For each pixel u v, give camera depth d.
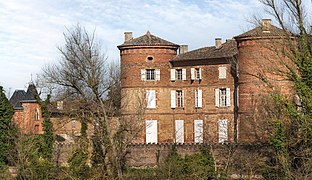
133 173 42.94
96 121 54.44
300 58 41.62
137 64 69.88
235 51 65.44
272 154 45.38
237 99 64.69
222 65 67.06
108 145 49.53
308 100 39.97
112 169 43.62
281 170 38.94
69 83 57.38
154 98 70.00
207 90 68.25
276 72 48.34
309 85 40.66
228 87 66.44
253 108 58.31
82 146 50.69
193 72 69.12
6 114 56.19
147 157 59.62
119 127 55.41
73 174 42.09
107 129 51.91
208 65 68.25
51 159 53.25
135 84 69.75
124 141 56.62
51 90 67.06
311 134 38.94
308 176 35.97
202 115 68.50
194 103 69.19
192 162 42.22
